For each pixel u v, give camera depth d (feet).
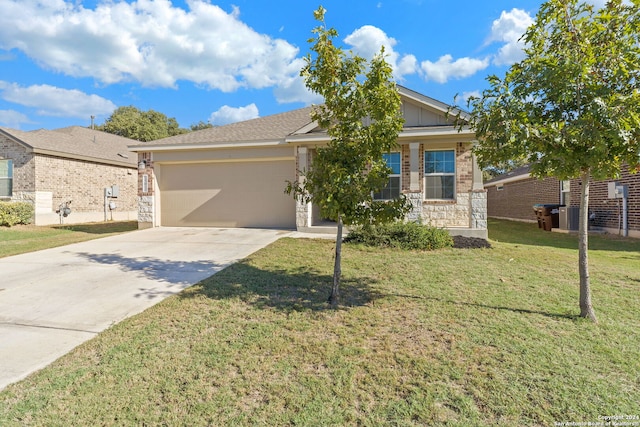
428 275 19.67
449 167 35.29
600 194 43.14
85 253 26.45
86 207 57.00
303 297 16.12
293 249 26.91
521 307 14.74
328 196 14.17
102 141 70.95
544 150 12.48
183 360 10.47
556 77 12.07
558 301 15.49
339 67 15.16
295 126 41.70
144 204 41.55
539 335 11.98
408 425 7.71
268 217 40.22
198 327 12.81
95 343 11.59
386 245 27.68
